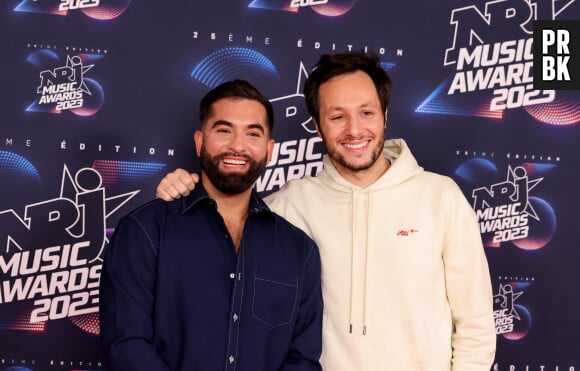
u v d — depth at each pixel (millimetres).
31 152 2529
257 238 1929
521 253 2623
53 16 2555
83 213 2543
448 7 2658
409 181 2037
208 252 1854
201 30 2600
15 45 2537
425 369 1910
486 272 1974
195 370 1761
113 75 2564
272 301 1877
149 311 1794
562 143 2650
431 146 2633
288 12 2627
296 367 1865
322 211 2068
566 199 2639
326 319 1985
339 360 1947
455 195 1993
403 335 1912
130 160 2564
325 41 2631
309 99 2059
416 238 1963
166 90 2580
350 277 1979
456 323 1995
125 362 1700
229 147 1869
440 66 2646
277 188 2615
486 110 2646
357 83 1963
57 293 2527
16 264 2510
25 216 2518
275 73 2619
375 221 2000
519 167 2641
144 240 1818
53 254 2529
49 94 2541
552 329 2609
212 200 1893
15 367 2500
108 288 1798
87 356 2529
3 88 2527
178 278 1812
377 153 1977
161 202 1912
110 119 2561
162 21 2588
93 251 2545
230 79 2607
